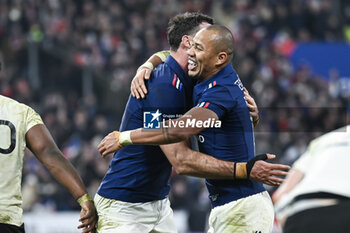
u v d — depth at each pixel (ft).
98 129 169.48
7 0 214.90
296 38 238.07
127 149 52.54
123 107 193.98
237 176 47.67
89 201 50.57
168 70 52.03
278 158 141.79
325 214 34.27
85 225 51.01
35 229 133.18
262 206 49.85
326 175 35.27
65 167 48.55
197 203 136.56
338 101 199.82
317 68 222.28
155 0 245.45
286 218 35.78
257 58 222.69
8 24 207.21
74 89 195.11
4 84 184.65
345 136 36.52
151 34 226.79
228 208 49.83
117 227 52.54
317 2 251.80
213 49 48.91
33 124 47.32
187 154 48.80
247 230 49.39
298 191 35.58
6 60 197.26
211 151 49.98
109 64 209.77
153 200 53.98
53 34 210.18
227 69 49.85
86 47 210.18
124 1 239.91
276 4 247.70
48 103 180.65
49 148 47.93
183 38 51.78
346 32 248.93
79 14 229.86
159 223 55.36
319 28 241.55
